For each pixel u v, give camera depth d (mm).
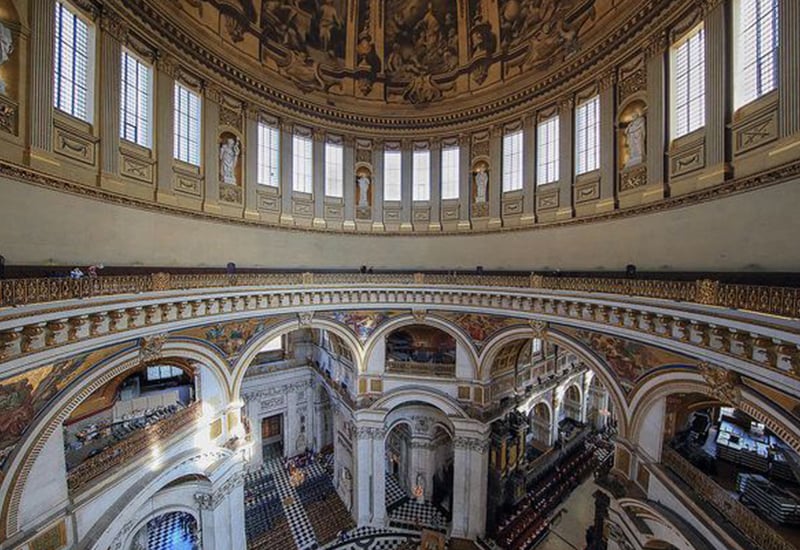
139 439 10453
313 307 15953
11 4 8719
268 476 22297
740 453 8719
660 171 11594
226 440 13617
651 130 11961
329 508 19312
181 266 13820
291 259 18062
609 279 10609
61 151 9844
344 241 19703
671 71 11578
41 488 7609
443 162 20062
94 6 10852
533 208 16766
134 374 16234
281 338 25484
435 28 19891
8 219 8547
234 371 13891
